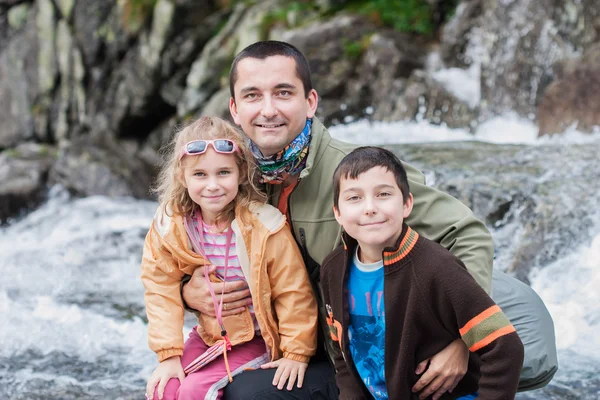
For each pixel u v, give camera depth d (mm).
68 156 10625
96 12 11336
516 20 7340
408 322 2160
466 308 2070
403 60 8375
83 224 8289
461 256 2371
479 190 4516
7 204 9961
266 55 2574
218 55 10008
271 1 10062
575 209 4203
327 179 2629
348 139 6977
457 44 8406
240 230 2604
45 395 3258
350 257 2326
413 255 2162
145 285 2705
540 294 3881
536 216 4277
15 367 3598
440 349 2207
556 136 6047
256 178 2705
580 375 3074
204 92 10156
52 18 11961
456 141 5543
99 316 4387
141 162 10898
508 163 4855
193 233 2676
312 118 2729
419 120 7762
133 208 9328
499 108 7301
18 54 12352
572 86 6152
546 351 2475
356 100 8516
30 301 4754
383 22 9070
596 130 5812
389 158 2230
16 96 12297
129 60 11062
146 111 11031
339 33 8859
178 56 10477
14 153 11484
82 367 3594
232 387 2520
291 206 2676
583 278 3871
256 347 2682
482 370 2070
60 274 5535
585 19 6824
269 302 2590
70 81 11805
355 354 2365
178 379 2598
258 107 2561
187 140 2609
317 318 2629
